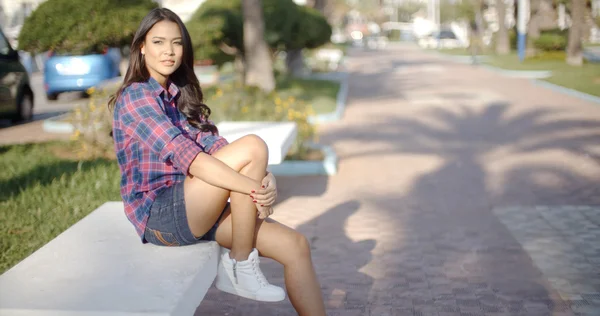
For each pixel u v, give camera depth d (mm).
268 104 8602
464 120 11859
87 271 2619
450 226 5422
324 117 12297
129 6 8414
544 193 6461
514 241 4980
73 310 2227
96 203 5602
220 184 2674
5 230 4914
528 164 7871
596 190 6504
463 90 17359
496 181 7035
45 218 5199
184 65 3113
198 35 14047
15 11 24766
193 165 2689
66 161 7469
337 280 4246
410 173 7539
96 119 7914
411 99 15555
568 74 19516
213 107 8578
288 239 2844
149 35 2918
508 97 15367
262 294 2793
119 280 2520
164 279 2529
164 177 2914
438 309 3770
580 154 8344
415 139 9938
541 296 3924
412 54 40781
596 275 4234
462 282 4172
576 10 23797
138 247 2924
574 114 12109
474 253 4727
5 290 2418
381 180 7199
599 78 17750
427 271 4379
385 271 4395
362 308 3799
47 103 15586
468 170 7633
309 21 17953
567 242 4910
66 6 8227
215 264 2895
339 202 6266
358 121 12156
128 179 2963
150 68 3000
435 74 23562
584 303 3807
